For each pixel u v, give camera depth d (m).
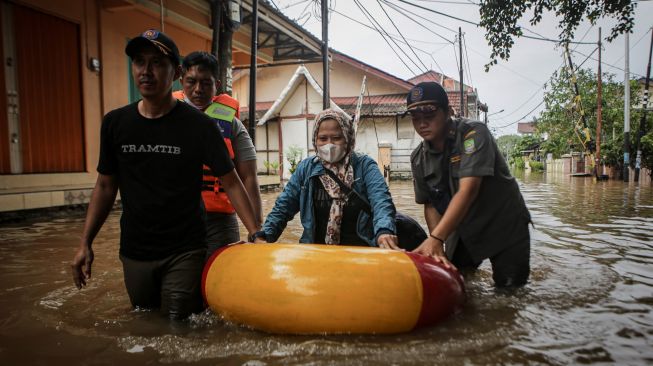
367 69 21.92
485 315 2.47
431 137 3.01
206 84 3.30
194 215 2.64
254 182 3.39
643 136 20.20
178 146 2.50
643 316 2.47
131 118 2.51
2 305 2.78
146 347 2.12
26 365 1.94
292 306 2.17
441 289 2.29
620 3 7.64
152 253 2.59
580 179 21.09
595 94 25.12
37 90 7.54
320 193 3.16
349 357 1.95
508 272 3.09
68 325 2.43
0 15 6.97
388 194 3.03
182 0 9.84
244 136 3.40
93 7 8.48
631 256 4.05
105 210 2.71
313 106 19.89
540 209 7.89
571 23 8.11
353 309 2.14
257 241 2.80
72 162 8.18
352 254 2.31
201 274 2.62
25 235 5.33
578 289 3.00
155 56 2.38
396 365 1.87
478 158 2.84
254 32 8.38
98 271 3.62
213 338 2.21
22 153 7.29
